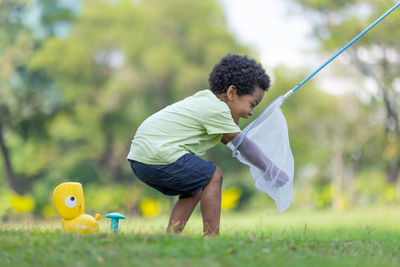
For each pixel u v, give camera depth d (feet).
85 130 89.45
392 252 12.62
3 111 80.89
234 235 12.94
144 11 86.07
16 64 83.10
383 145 80.79
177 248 10.67
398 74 78.18
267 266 9.80
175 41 84.58
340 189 81.87
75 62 83.25
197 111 13.41
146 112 85.76
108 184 82.07
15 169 91.97
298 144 88.69
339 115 82.58
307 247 12.17
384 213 44.11
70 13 87.56
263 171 13.62
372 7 78.23
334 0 78.64
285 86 83.10
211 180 13.01
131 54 84.02
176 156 13.01
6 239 11.42
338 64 80.64
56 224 16.01
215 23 86.79
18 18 83.20
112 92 83.97
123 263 9.67
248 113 14.17
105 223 15.87
